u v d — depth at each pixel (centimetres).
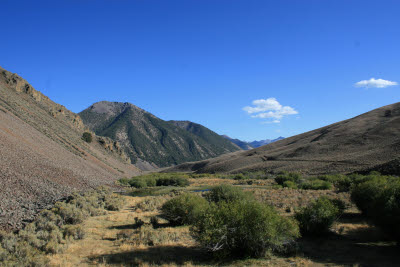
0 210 1645
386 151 7031
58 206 1945
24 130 4688
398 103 13262
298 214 1469
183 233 1466
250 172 9188
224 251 1045
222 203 1181
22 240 1150
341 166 6881
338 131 11712
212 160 17550
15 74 10031
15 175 2433
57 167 3781
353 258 1013
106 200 2730
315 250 1138
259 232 1044
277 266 949
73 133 9988
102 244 1265
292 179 4750
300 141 13438
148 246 1229
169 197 3131
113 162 10556
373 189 1591
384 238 1262
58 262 986
